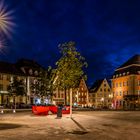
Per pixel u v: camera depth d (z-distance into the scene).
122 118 35.66
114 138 16.52
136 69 103.31
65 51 41.16
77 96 121.88
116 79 113.31
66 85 40.88
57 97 114.75
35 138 16.11
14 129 20.97
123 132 19.64
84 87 130.12
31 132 19.09
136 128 22.55
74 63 41.03
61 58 41.22
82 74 41.41
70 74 40.69
